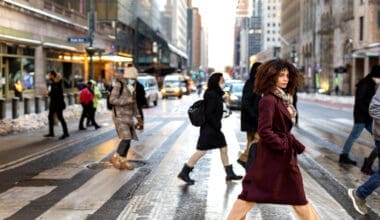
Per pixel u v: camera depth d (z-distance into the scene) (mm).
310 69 96125
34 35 36219
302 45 107875
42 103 31266
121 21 61750
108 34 59688
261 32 117688
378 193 8344
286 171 4949
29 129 18047
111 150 13086
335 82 76188
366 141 15938
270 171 4930
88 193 8203
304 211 5008
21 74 34719
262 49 118750
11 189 8508
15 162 11180
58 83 15625
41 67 38094
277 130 4980
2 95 31969
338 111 33594
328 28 81875
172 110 30984
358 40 63688
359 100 10836
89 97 18328
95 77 54625
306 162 11438
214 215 6926
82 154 12383
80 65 49188
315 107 39562
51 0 39656
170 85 50031
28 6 34281
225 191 8352
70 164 10945
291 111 5055
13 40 32188
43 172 10023
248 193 5027
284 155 4918
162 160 11523
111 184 8891
